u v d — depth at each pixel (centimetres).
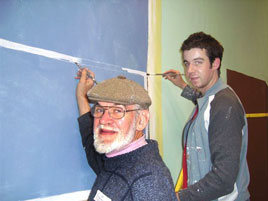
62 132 98
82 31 106
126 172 72
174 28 162
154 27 147
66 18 99
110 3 119
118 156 76
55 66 95
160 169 70
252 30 253
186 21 173
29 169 86
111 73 119
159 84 151
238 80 229
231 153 91
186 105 174
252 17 254
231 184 89
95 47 111
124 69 126
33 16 87
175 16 163
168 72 150
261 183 247
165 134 154
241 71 236
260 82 259
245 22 243
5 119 79
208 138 105
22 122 84
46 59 92
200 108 113
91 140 101
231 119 96
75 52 103
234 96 107
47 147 92
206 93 116
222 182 88
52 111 94
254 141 244
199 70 112
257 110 251
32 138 87
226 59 216
